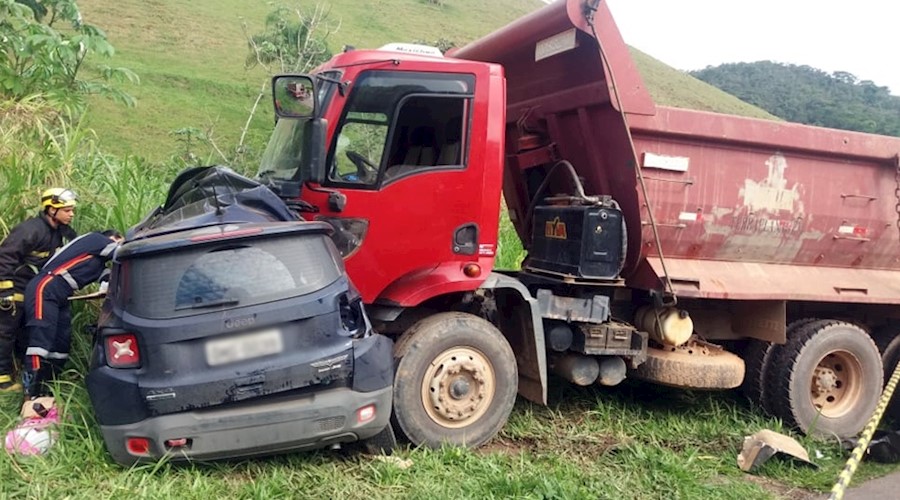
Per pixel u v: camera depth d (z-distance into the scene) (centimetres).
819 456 544
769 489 480
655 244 551
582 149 578
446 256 502
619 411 590
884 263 634
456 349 493
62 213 529
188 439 392
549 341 543
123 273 409
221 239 410
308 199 482
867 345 607
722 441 556
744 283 570
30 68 737
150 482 393
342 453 463
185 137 1686
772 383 598
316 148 462
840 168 599
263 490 396
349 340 423
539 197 624
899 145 609
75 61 735
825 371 611
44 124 669
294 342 408
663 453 505
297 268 422
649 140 539
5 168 603
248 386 396
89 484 396
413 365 479
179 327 391
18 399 495
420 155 495
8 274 508
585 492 429
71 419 450
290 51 1464
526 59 586
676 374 558
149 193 705
